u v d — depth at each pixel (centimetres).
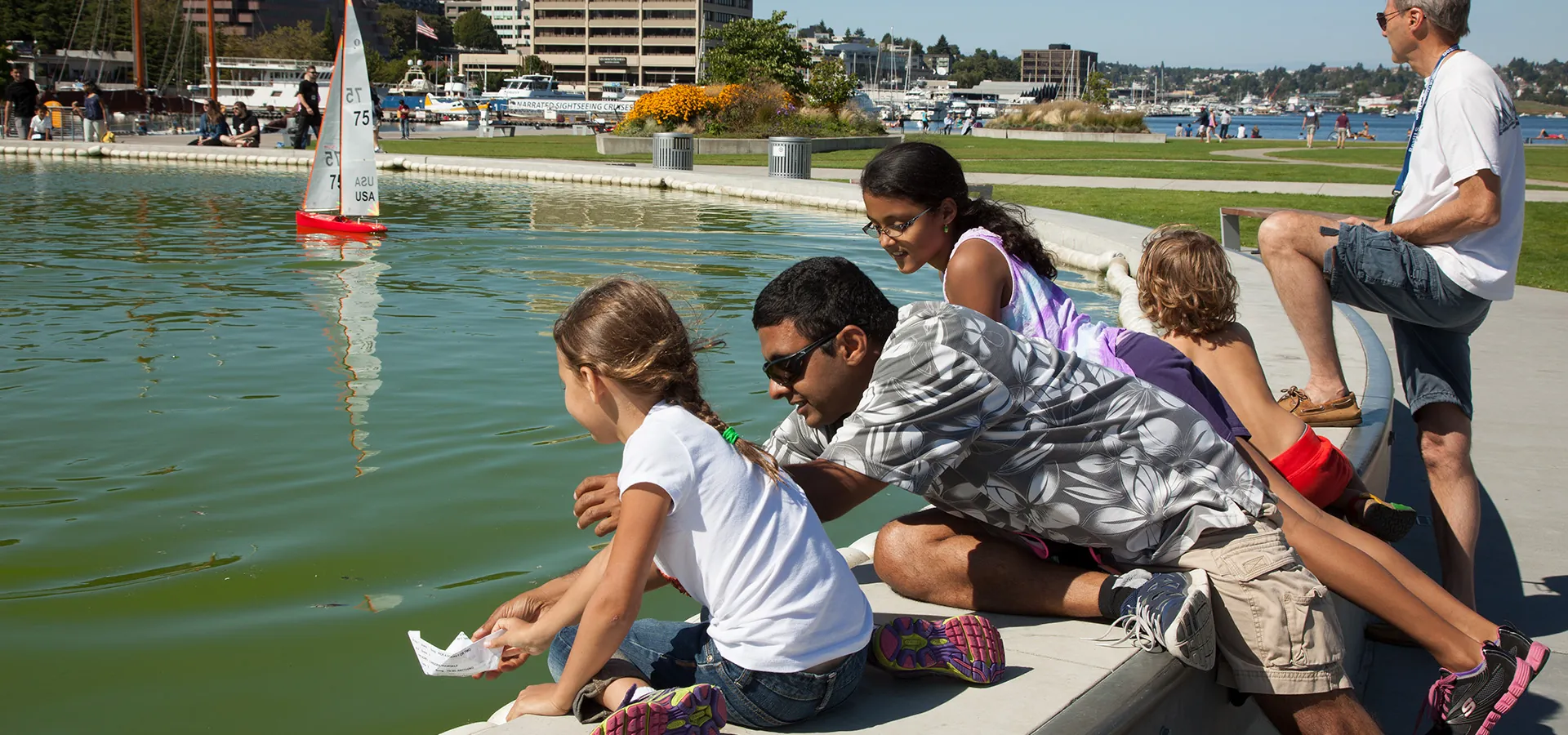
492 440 550
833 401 283
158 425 567
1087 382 278
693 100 3559
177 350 745
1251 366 358
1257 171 2483
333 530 433
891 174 337
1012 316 333
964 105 15975
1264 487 289
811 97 4197
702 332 773
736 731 239
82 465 505
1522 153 368
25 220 1511
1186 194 1883
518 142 3797
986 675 251
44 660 329
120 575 390
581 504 260
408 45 17212
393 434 559
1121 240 1190
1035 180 2189
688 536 231
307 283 1035
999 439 274
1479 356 731
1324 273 411
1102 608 279
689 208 1831
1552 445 549
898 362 263
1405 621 283
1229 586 267
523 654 254
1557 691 334
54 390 634
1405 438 584
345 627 355
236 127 3180
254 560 404
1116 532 278
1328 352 441
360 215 1459
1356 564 283
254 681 321
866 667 267
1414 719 327
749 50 4581
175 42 8675
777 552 231
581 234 1452
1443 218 367
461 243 1343
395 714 307
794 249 1320
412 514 452
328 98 1438
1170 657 260
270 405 608
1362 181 2178
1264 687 266
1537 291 984
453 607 369
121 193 1955
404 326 839
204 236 1374
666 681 250
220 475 493
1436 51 378
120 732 293
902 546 312
